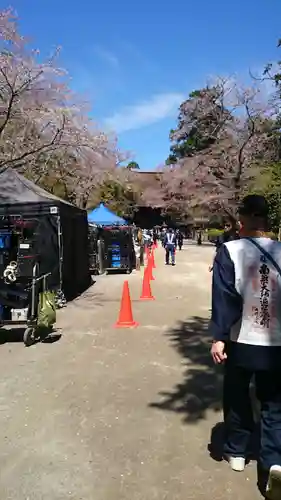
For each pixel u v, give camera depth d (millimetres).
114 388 5504
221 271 3344
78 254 14422
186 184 49844
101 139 21391
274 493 3096
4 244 7816
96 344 7629
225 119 41969
